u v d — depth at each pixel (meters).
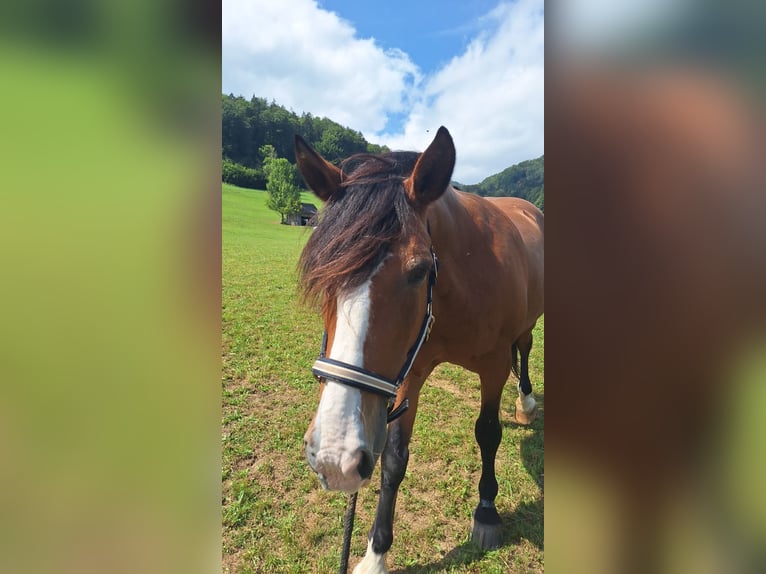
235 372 4.80
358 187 1.74
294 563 2.45
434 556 2.52
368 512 2.84
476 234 2.47
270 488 3.01
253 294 8.59
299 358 5.30
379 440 1.54
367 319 1.52
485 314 2.43
